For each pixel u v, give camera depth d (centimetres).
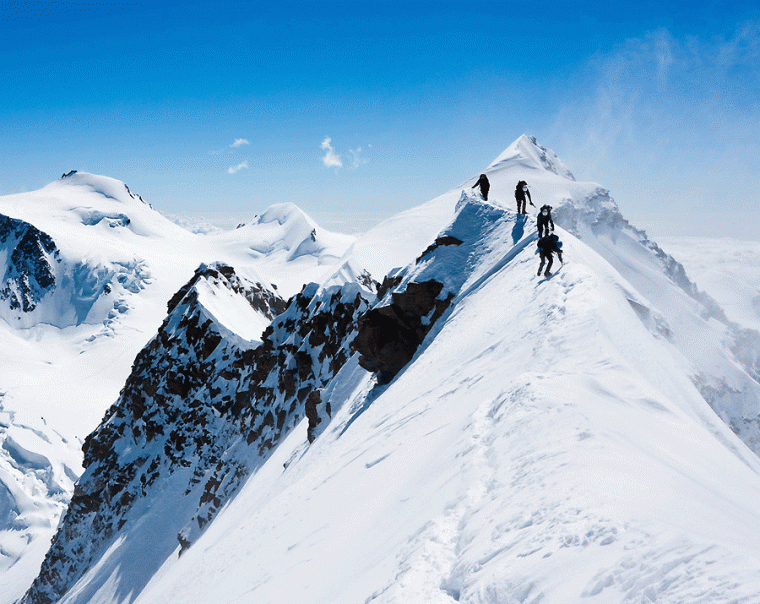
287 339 6141
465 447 1072
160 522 6016
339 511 1517
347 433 2938
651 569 458
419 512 967
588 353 1327
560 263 2244
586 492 632
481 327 2373
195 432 6650
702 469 812
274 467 4484
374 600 728
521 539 608
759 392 3688
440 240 3519
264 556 1742
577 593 480
